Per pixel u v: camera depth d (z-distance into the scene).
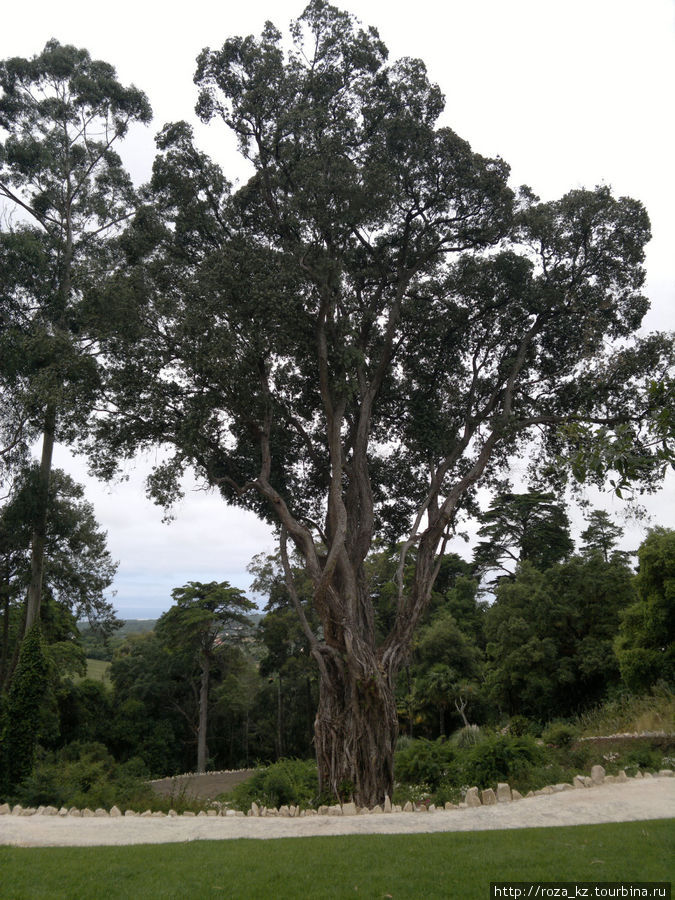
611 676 30.78
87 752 34.81
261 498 21.19
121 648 55.75
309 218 18.34
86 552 32.28
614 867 6.81
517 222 20.41
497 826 10.08
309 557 18.42
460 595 46.06
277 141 19.27
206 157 20.20
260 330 17.64
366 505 20.05
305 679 47.50
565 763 16.45
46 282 26.28
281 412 19.58
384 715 16.95
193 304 17.59
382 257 21.08
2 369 23.89
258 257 18.03
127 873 7.33
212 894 6.42
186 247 20.36
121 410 18.80
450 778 16.23
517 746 15.71
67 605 32.59
